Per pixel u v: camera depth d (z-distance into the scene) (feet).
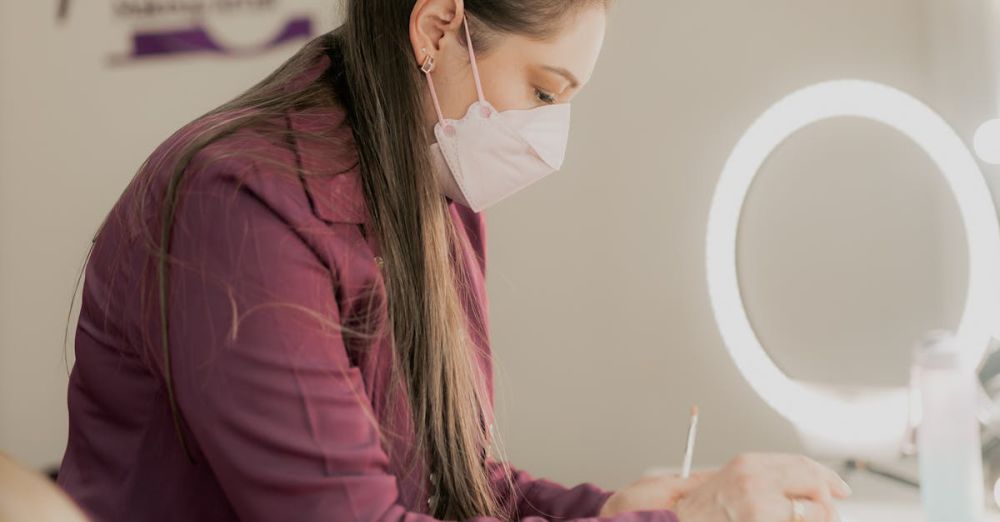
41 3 6.23
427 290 2.91
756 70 5.82
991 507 4.24
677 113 5.91
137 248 2.57
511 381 6.10
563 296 6.05
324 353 2.40
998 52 5.23
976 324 5.41
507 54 2.91
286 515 2.31
